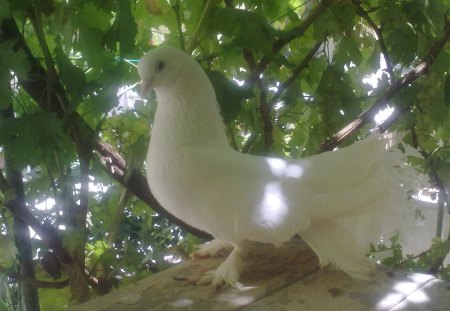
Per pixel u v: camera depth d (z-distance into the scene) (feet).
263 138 3.63
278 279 2.61
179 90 2.50
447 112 3.64
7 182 3.08
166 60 2.50
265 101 3.46
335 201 2.40
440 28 3.33
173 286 2.67
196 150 2.45
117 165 3.22
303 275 2.62
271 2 3.51
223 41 3.53
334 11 3.31
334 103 3.52
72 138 3.08
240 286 2.57
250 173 2.44
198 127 2.52
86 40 2.83
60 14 2.73
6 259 3.24
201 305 2.49
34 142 2.69
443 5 3.37
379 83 3.64
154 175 2.53
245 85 3.24
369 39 3.79
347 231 2.52
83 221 3.18
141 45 3.39
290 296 2.48
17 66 2.64
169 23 3.37
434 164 3.64
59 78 2.97
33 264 3.42
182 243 3.62
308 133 3.79
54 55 3.10
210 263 2.86
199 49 3.48
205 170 2.41
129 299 2.60
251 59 3.34
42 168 3.41
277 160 2.56
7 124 2.70
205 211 2.43
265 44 3.06
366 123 3.54
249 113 3.48
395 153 2.52
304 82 3.89
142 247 3.51
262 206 2.37
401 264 3.36
